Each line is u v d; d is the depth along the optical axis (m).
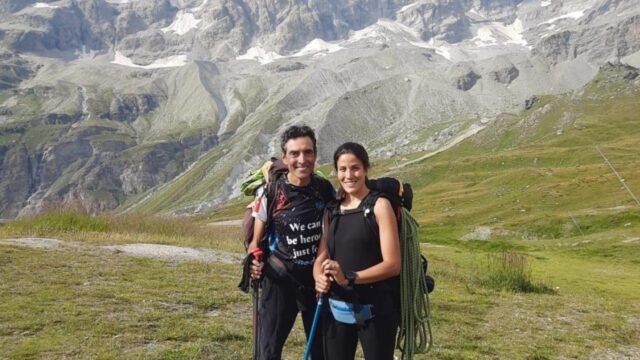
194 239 30.22
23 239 22.69
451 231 81.88
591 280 32.31
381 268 5.99
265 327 7.27
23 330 10.54
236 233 35.88
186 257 22.08
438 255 41.12
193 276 17.50
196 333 11.02
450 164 175.12
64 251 20.30
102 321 11.32
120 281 15.68
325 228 6.61
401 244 6.41
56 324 10.98
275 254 7.20
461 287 21.50
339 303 6.27
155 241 26.88
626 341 14.41
